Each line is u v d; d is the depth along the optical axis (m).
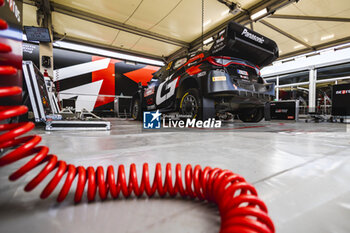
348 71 9.36
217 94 3.33
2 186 0.68
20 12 0.92
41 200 0.59
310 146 1.61
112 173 0.61
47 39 5.36
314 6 5.70
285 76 12.01
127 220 0.49
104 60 11.87
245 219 0.39
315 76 10.43
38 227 0.45
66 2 6.09
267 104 5.04
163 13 6.64
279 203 0.59
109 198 0.63
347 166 1.00
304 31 7.24
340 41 7.75
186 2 6.00
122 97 12.44
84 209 0.54
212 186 0.59
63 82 10.55
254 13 6.08
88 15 6.63
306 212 0.54
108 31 7.85
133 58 11.09
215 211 0.55
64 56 10.59
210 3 6.05
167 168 0.66
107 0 5.99
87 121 2.95
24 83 3.09
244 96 3.44
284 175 0.85
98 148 1.46
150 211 0.54
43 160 0.57
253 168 0.96
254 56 4.04
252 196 0.45
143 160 1.10
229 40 3.25
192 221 0.49
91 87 11.42
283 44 8.41
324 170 0.93
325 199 0.62
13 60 0.82
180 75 4.26
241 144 1.70
